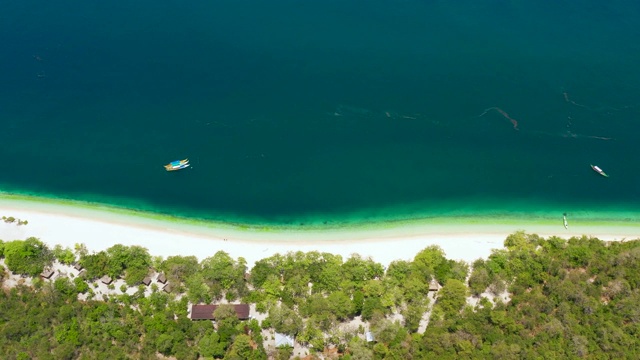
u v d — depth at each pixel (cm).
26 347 12538
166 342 12625
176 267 14275
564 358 12319
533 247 15200
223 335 12888
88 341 12744
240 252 15638
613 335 12738
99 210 16850
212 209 16962
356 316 13862
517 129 19475
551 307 13512
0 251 14800
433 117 19812
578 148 18888
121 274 14488
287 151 18650
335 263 14650
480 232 16425
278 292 13962
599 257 14862
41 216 16562
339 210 17000
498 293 14200
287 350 12888
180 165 18012
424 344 12581
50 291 13750
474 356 12269
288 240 16100
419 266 14525
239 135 19088
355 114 19888
